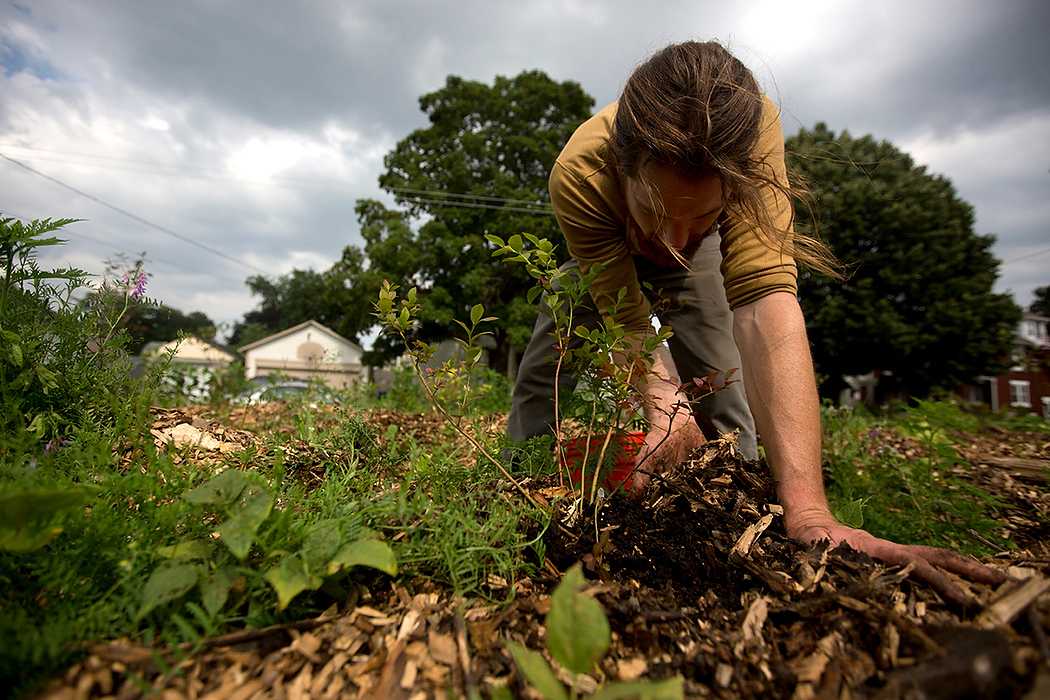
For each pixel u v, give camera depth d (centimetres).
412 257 1927
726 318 224
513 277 2034
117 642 79
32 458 121
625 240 194
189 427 200
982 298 1773
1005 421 493
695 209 135
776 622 94
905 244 1795
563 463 153
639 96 133
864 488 216
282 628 87
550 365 238
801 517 125
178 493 106
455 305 1981
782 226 149
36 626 77
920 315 1828
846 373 1984
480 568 105
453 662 82
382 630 90
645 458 142
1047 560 119
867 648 82
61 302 156
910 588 97
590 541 119
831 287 1834
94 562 91
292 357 2767
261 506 93
